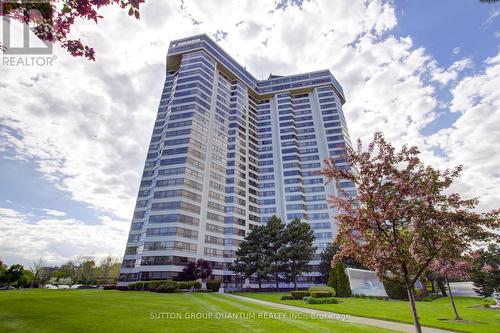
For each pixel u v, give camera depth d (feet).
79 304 57.77
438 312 69.41
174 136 239.09
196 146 239.09
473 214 28.14
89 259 350.43
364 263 32.83
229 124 301.43
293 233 159.02
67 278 283.79
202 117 260.21
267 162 316.19
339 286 122.93
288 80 381.81
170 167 222.28
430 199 29.17
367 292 126.62
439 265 32.81
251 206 279.08
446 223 28.37
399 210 29.73
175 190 210.38
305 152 319.47
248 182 287.48
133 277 183.32
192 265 166.50
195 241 204.03
